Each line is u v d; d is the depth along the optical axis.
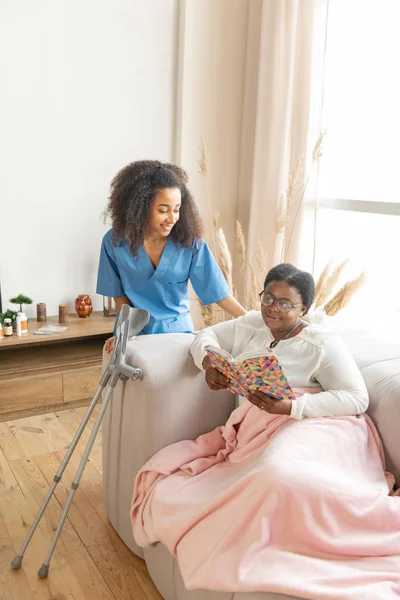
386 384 1.83
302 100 3.16
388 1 2.92
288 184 3.26
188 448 1.89
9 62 3.01
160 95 3.45
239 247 3.27
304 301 1.79
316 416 1.69
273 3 3.20
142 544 1.79
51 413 3.11
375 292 3.14
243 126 3.68
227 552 1.47
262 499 1.49
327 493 1.49
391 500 1.53
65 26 3.11
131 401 1.94
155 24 3.35
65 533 2.13
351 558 1.45
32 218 3.22
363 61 3.09
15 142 3.10
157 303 2.33
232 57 3.58
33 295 3.31
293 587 1.33
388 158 3.00
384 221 3.05
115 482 2.07
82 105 3.23
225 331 2.01
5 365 3.04
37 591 1.84
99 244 3.44
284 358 1.81
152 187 2.11
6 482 2.45
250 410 1.83
